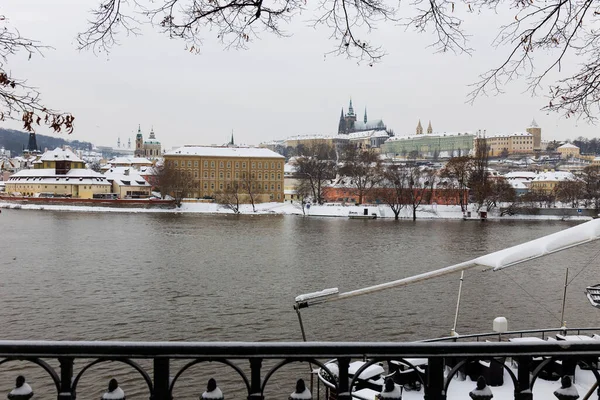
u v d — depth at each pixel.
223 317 34.50
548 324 33.44
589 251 66.00
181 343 4.26
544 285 45.12
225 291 42.34
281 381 22.12
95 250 65.56
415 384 13.86
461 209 134.38
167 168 158.25
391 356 4.36
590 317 35.19
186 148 176.50
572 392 4.40
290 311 36.00
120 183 166.50
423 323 33.47
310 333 31.34
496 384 13.59
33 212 136.50
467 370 13.86
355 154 174.25
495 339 29.44
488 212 132.62
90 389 21.58
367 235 88.44
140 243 73.50
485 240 81.56
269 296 40.72
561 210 132.00
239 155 174.88
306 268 54.47
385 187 131.50
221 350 4.25
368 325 32.94
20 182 165.88
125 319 33.81
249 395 4.28
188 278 47.91
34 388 21.62
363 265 56.81
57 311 35.41
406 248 71.44
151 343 4.25
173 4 8.62
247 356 4.28
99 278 47.16
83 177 163.88
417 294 40.84
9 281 45.03
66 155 169.75
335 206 141.25
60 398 4.21
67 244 71.12
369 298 39.25
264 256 62.75
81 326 32.28
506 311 36.47
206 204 151.88
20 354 4.16
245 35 9.02
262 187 175.62
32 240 75.00
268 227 102.56
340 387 4.35
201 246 71.31
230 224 108.62
